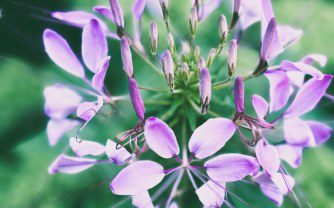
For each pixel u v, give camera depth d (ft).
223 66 0.70
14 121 0.87
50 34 0.64
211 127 0.55
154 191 0.72
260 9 0.65
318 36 0.90
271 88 0.63
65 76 0.85
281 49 0.60
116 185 0.55
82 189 0.76
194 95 0.68
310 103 0.63
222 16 0.64
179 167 0.60
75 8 0.89
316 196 0.83
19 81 0.86
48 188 0.81
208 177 0.59
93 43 0.62
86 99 0.73
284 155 0.65
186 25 0.88
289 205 0.70
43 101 0.87
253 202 0.73
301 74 0.62
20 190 0.82
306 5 0.91
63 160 0.63
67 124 0.71
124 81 0.84
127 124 0.71
